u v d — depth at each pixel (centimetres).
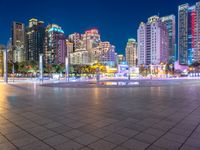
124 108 845
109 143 448
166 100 1064
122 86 1975
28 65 8056
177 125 583
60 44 16588
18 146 434
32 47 17538
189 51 14288
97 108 848
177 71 8844
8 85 2266
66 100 1079
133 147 424
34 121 639
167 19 16600
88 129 551
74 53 16675
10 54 11431
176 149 412
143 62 13175
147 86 1977
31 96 1256
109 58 16800
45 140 468
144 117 684
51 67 8175
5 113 758
